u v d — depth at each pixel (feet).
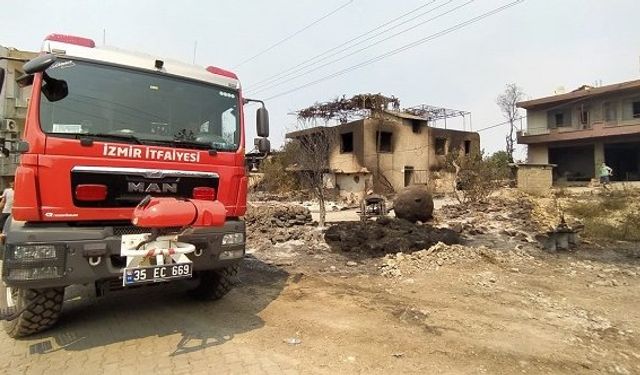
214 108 17.11
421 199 47.93
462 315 16.93
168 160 14.99
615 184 86.28
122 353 13.28
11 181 20.77
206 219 13.75
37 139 12.82
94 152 13.57
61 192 12.97
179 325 15.79
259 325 15.80
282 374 11.84
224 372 11.96
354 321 16.11
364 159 108.88
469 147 134.41
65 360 12.76
